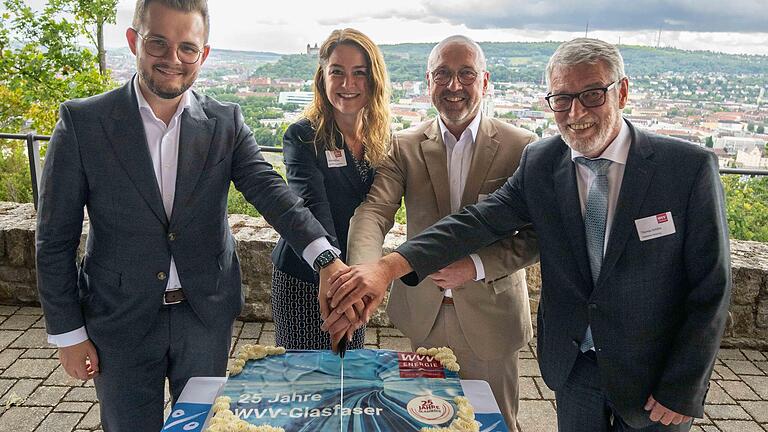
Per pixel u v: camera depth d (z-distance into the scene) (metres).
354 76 2.00
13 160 5.04
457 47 1.79
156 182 1.60
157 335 1.70
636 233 1.46
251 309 3.82
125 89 1.60
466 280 1.79
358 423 1.31
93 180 1.56
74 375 1.72
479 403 1.45
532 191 1.64
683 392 1.45
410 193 1.98
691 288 1.46
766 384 3.29
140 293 1.64
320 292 1.70
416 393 1.44
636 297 1.48
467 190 1.90
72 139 1.54
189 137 1.63
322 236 1.75
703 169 1.42
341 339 1.62
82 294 1.72
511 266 1.82
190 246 1.67
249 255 3.73
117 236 1.61
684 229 1.43
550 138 1.70
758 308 3.59
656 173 1.45
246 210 4.31
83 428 2.71
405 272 1.67
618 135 1.52
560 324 1.65
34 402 2.89
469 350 2.02
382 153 2.03
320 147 2.08
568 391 1.70
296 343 2.24
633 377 1.52
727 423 2.94
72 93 12.11
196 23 1.50
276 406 1.37
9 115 11.62
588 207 1.55
